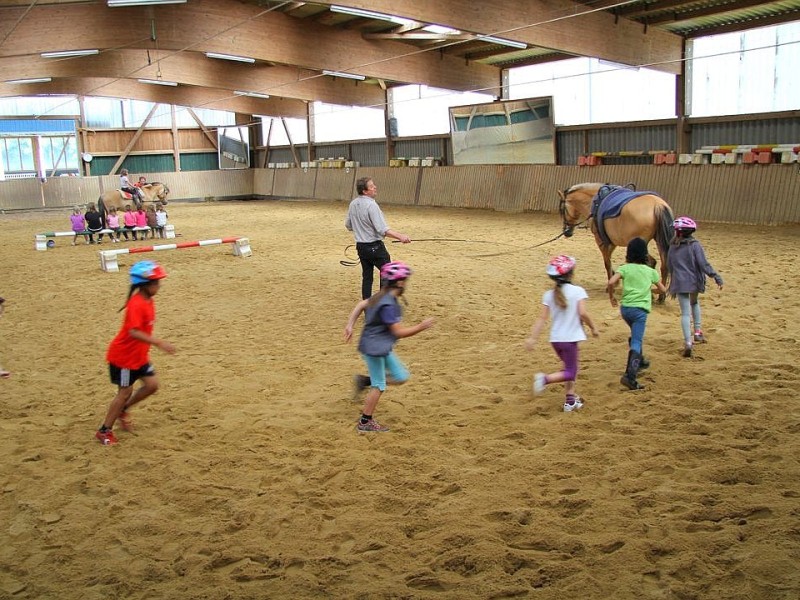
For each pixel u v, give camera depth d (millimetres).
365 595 3391
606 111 22750
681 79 19875
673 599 3197
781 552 3461
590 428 5379
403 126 31328
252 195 41594
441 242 17234
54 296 12211
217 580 3635
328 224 23891
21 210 35781
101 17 19078
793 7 16734
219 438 5613
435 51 24828
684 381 6254
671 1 17531
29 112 36688
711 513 3934
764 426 5160
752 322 8164
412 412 5961
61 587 3648
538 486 4480
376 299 5426
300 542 3977
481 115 26078
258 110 35594
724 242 14727
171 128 40094
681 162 19547
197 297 11555
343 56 22703
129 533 4176
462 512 4184
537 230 19109
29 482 4949
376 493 4488
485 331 8539
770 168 17469
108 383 7211
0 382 7375
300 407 6242
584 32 18219
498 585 3402
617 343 7574
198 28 19891
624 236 9219
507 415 5746
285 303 10797
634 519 3953
